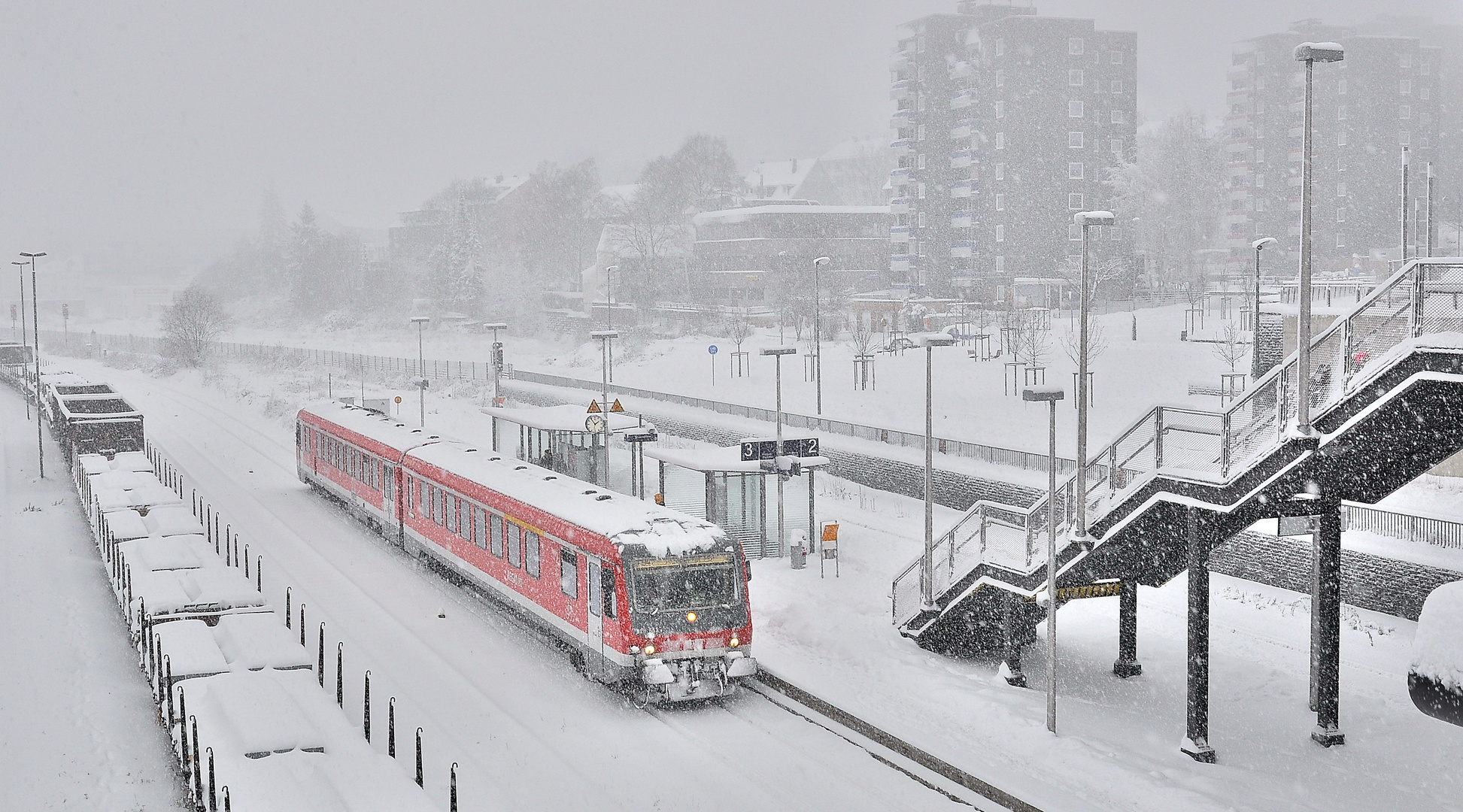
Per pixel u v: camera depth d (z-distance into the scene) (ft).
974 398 164.76
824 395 178.50
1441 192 394.93
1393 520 85.20
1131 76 310.04
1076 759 56.39
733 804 52.75
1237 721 64.23
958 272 323.98
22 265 209.15
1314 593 65.57
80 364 339.57
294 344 385.29
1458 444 57.16
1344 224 340.39
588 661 69.41
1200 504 59.00
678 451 108.88
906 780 55.57
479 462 93.76
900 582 80.23
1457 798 53.36
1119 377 165.78
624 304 351.67
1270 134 345.72
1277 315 122.11
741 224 349.61
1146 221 380.37
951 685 68.13
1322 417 56.13
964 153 317.01
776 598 88.07
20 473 153.69
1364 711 64.95
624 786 54.80
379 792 45.29
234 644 63.16
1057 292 289.12
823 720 64.13
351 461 121.39
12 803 52.95
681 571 66.64
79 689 68.64
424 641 79.30
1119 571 68.54
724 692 66.03
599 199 449.48
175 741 55.16
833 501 126.72
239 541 112.37
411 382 252.83
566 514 73.77
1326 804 52.39
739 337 219.82
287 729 50.65
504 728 62.80
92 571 98.48
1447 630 35.86
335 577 98.32
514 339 360.28
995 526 72.33
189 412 223.92
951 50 324.80
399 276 480.23
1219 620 83.41
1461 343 51.49
